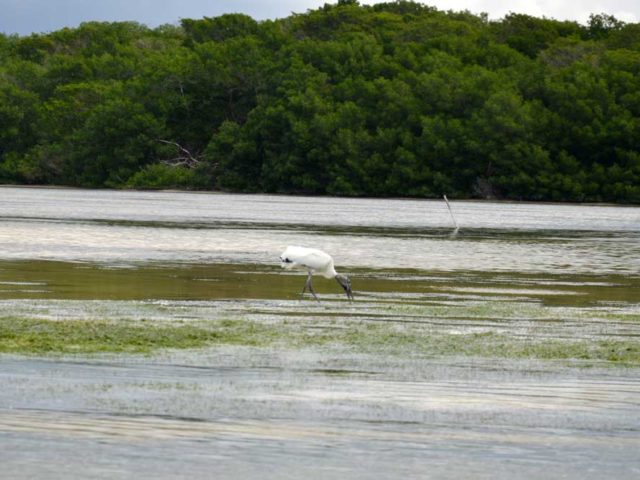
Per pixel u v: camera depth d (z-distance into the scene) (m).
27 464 28.33
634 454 30.41
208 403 35.19
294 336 49.84
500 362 44.03
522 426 33.12
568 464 29.42
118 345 45.84
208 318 56.00
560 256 107.44
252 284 75.00
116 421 32.59
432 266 93.19
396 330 52.81
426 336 50.84
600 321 58.12
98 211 181.88
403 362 43.56
